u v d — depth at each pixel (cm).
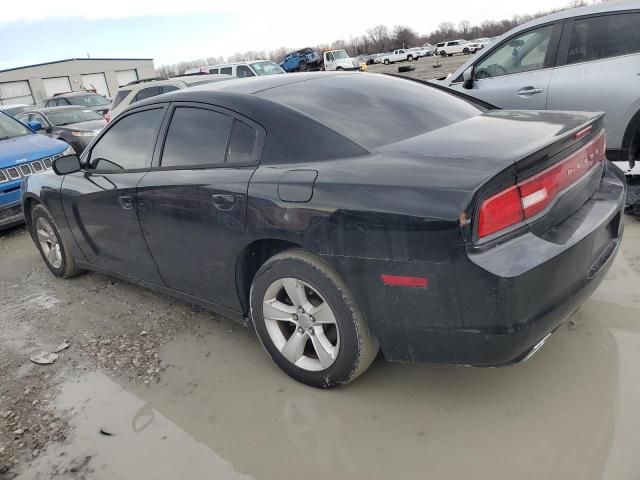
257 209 247
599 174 263
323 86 292
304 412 247
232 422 247
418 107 282
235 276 277
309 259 237
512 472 200
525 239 198
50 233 433
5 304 414
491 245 192
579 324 288
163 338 329
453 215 189
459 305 198
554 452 206
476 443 216
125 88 1067
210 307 310
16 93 4531
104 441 245
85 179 364
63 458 237
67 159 363
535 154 203
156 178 304
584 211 237
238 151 270
